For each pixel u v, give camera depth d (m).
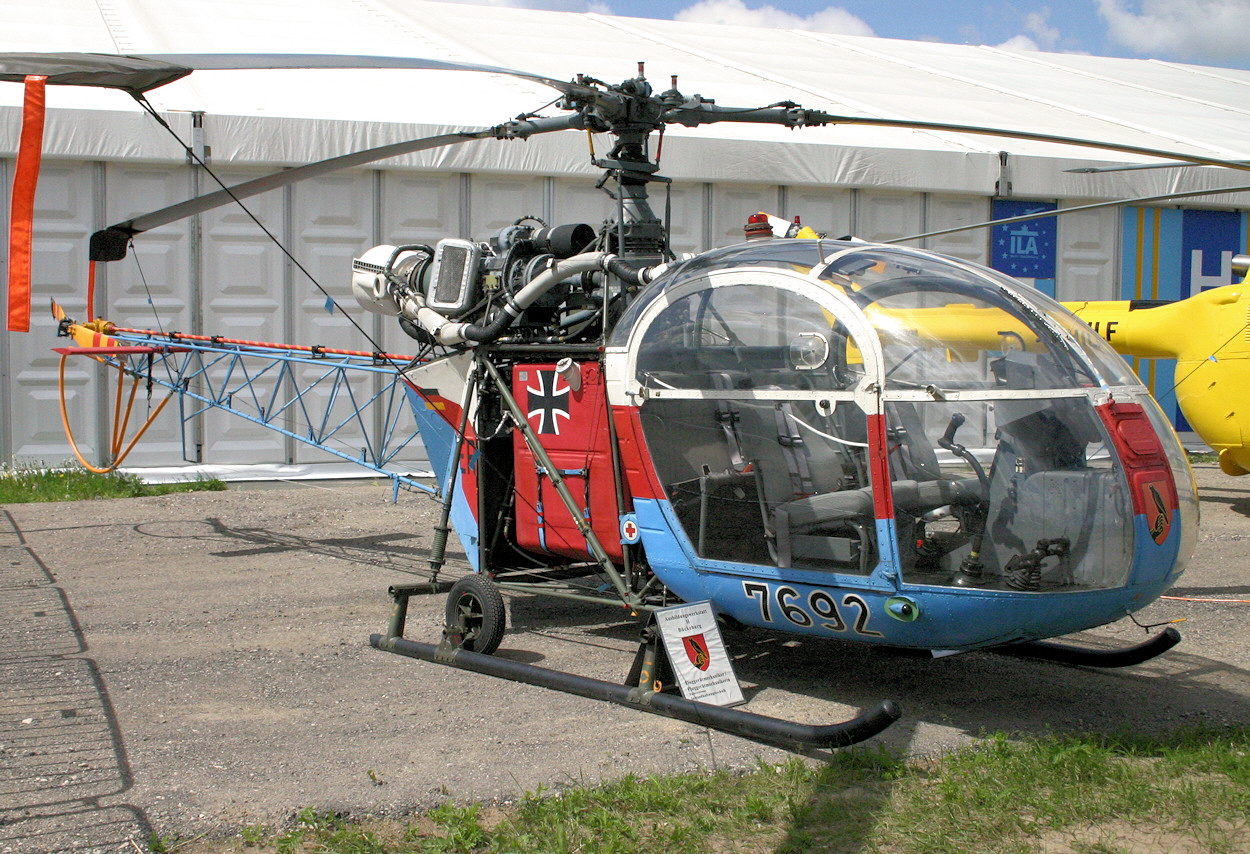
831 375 4.27
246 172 11.46
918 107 15.18
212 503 9.85
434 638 5.66
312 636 5.72
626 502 4.94
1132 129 15.69
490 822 3.48
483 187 12.12
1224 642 5.63
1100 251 14.23
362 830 3.42
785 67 17.08
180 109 11.08
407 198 11.92
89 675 4.98
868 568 4.12
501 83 13.62
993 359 4.25
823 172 12.80
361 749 4.07
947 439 4.12
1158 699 4.70
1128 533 3.98
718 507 4.53
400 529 8.91
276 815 3.49
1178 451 4.34
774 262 4.56
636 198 5.16
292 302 11.70
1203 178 14.21
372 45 14.13
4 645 5.46
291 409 11.76
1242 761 3.80
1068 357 4.25
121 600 6.46
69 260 11.06
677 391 4.61
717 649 4.54
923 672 5.06
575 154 12.12
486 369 5.48
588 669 5.15
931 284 4.46
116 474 10.91
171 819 3.45
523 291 5.15
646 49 16.95
